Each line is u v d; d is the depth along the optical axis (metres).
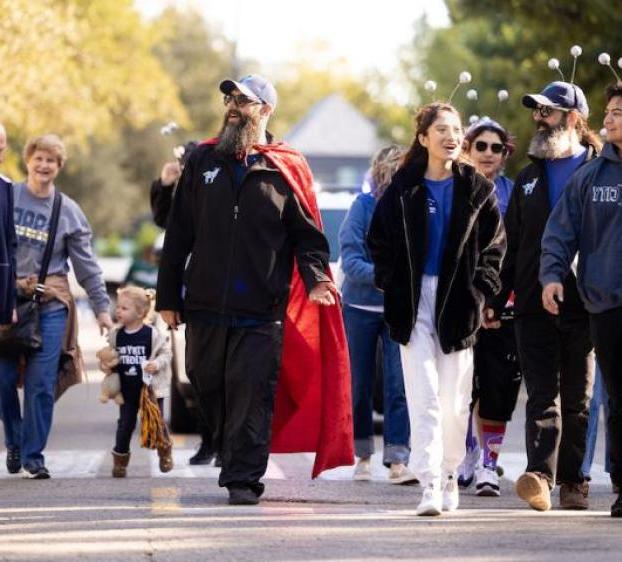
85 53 71.56
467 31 74.50
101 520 17.02
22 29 56.09
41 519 17.16
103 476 22.36
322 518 17.20
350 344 22.28
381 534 15.96
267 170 18.52
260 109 18.62
